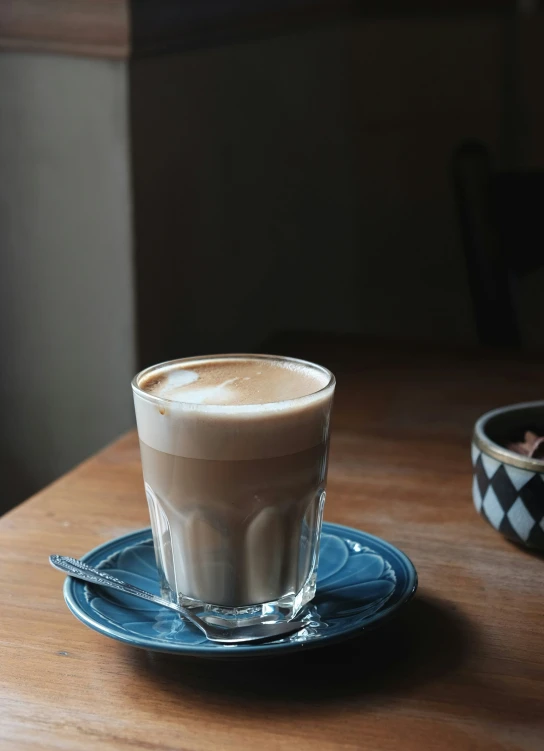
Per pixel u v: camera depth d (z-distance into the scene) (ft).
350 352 3.92
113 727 1.96
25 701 2.01
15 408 3.80
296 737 1.94
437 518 2.60
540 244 4.51
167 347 3.91
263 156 5.01
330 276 6.30
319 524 2.22
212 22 4.05
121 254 3.51
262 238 5.09
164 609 2.19
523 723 1.97
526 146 6.66
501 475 2.41
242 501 2.12
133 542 2.38
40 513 2.61
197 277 4.20
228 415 2.08
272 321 5.35
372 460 2.91
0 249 3.61
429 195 6.72
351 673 2.07
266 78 4.95
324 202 6.08
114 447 3.00
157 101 3.61
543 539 2.38
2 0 3.34
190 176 4.03
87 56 3.36
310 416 2.13
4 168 3.52
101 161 3.44
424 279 6.82
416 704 2.00
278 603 2.18
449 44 6.52
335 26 6.03
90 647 2.14
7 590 2.30
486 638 2.16
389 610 2.10
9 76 3.43
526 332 6.98
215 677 2.06
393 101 6.63
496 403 3.30
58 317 3.64
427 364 3.75
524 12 6.42
